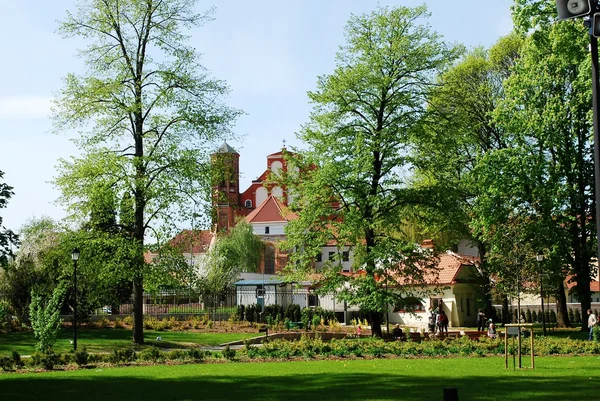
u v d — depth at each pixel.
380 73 40.97
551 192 43.97
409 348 30.22
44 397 17.55
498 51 55.28
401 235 54.44
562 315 50.34
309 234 41.25
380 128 41.44
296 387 19.20
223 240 88.81
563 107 40.84
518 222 45.31
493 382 19.38
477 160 47.06
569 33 33.00
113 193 35.41
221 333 46.59
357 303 39.84
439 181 42.16
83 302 47.34
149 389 19.08
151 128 37.56
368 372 22.83
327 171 39.50
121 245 35.62
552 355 28.88
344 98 41.16
